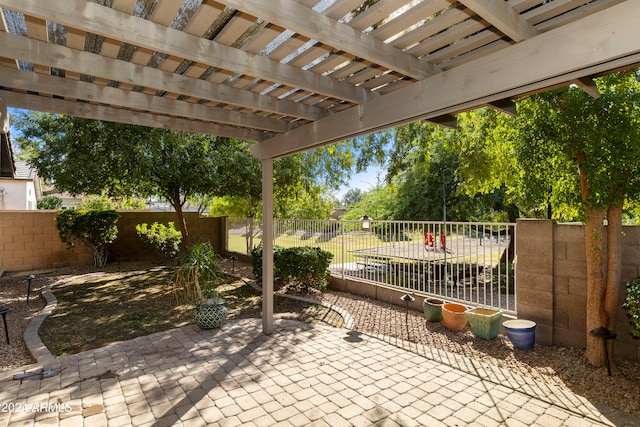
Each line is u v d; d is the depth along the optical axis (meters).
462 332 4.50
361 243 6.66
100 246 9.41
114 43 2.41
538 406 2.79
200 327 4.67
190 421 2.60
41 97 3.41
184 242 9.38
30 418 2.62
